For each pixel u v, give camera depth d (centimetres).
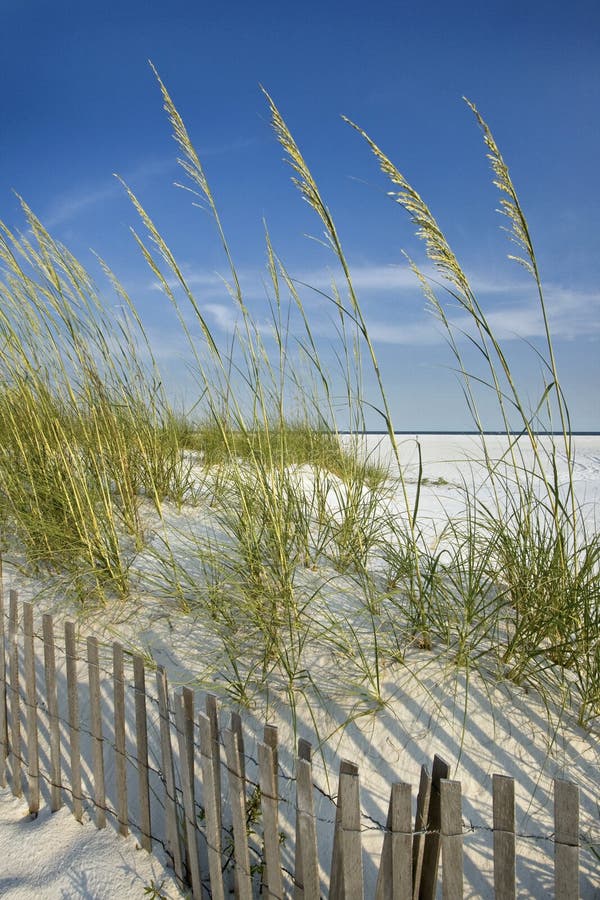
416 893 170
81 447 438
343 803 161
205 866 223
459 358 289
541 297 267
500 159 259
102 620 335
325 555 375
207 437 588
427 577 296
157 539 410
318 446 484
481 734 230
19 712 284
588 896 185
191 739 211
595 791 209
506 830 148
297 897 184
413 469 1146
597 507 754
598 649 244
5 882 227
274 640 281
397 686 255
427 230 267
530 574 280
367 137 261
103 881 221
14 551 428
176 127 311
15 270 416
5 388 453
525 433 281
